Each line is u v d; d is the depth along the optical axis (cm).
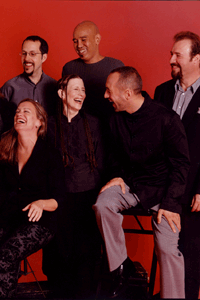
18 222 175
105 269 196
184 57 191
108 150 205
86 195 204
